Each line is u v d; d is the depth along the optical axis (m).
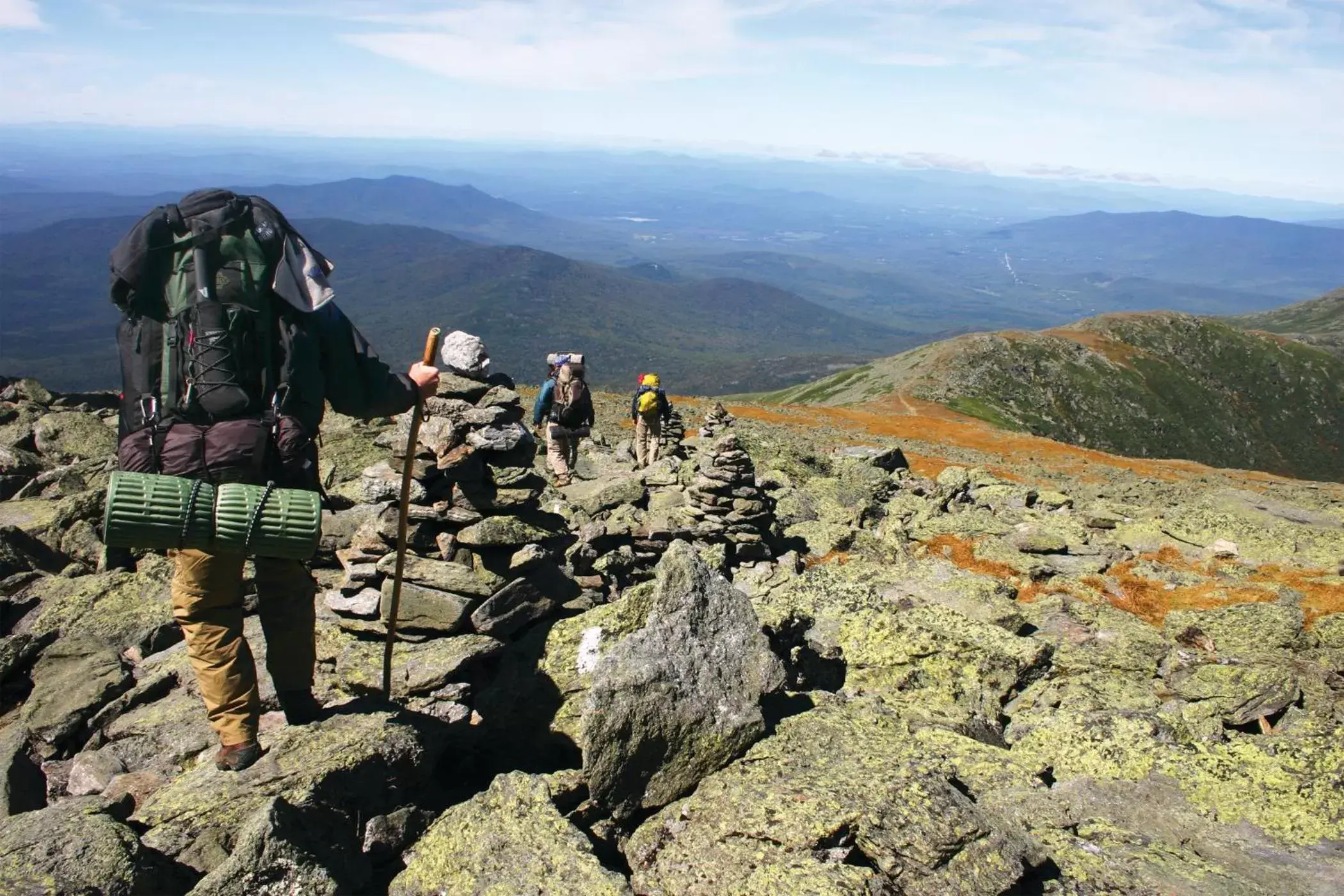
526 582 7.43
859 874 4.54
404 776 5.60
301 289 5.20
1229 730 8.98
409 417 7.25
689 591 6.43
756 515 13.38
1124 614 12.51
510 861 4.79
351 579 7.23
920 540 17.27
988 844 4.81
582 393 16.94
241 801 5.04
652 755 5.66
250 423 5.03
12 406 16.28
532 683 6.84
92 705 7.09
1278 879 5.40
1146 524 19.59
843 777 5.34
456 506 7.11
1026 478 46.22
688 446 27.23
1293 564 17.05
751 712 6.00
